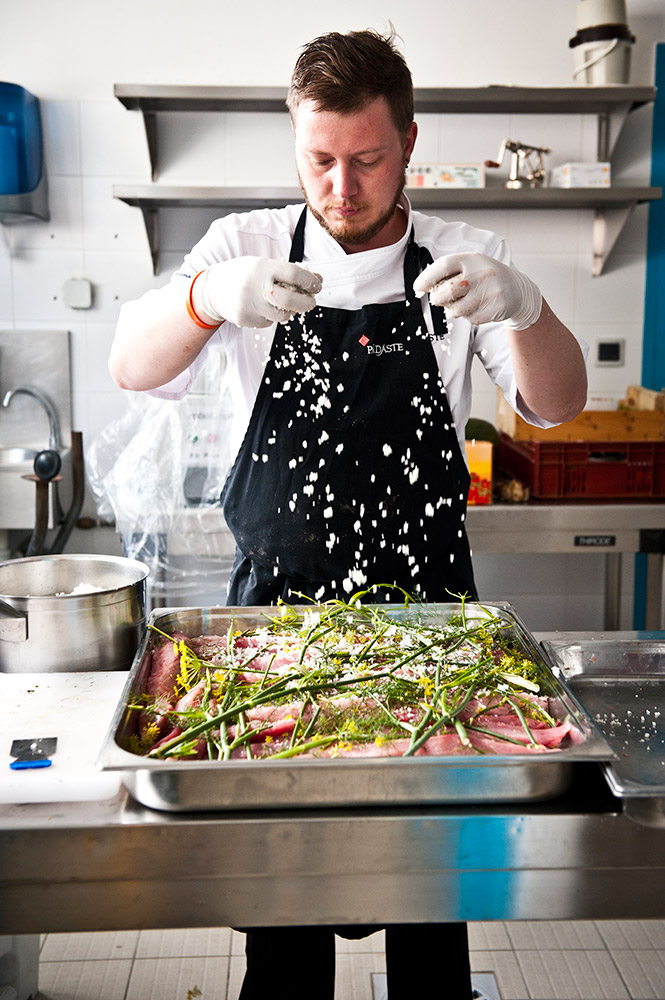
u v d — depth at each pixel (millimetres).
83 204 3467
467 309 1454
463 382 1828
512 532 3084
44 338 3545
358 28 3385
